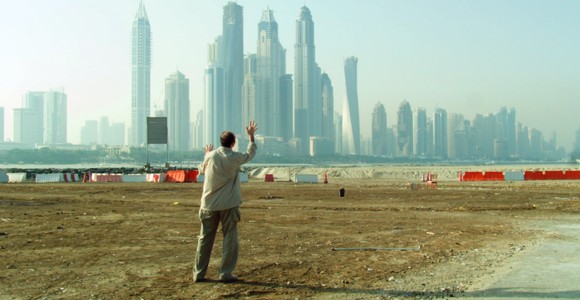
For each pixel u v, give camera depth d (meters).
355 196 32.28
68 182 57.41
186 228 15.10
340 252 10.88
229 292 7.36
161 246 11.65
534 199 29.61
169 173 59.19
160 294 7.25
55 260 9.86
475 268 9.20
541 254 10.71
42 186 44.66
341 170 99.56
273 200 28.64
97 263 9.56
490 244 12.11
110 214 19.66
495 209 22.89
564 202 27.33
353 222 16.97
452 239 12.95
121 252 10.81
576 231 14.70
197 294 7.25
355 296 7.19
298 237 13.27
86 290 7.48
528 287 7.73
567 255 10.59
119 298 7.03
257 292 7.39
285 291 7.45
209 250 8.06
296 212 20.86
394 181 64.31
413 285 7.87
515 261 9.89
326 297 7.13
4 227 15.20
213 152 7.91
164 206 23.89
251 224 16.31
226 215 7.92
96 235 13.48
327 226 15.80
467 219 18.23
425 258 10.19
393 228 15.32
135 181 60.84
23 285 7.79
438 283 8.01
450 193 35.16
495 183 51.91
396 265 9.45
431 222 17.09
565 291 7.47
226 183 7.88
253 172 104.50
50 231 14.27
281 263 9.57
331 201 28.02
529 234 13.99
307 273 8.71
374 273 8.73
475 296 7.21
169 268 9.11
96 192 36.00
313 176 60.53
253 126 8.09
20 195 31.73
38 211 20.72
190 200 28.42
